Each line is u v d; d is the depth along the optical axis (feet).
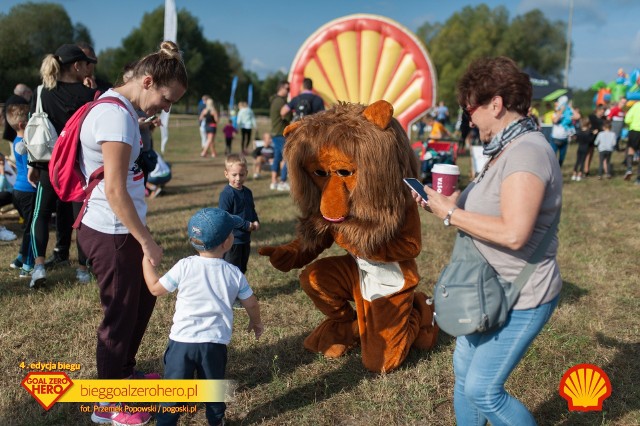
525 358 12.00
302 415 9.98
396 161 10.18
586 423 9.73
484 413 7.59
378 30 33.55
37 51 191.11
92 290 15.67
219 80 246.47
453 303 7.14
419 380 11.12
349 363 11.91
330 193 10.39
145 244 8.43
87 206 8.79
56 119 15.02
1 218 25.68
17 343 12.50
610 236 23.06
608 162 40.81
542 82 81.71
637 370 11.57
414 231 10.92
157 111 8.97
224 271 9.09
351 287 11.88
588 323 13.76
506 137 6.99
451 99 180.45
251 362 11.92
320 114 10.95
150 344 12.59
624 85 77.30
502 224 6.57
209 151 64.39
